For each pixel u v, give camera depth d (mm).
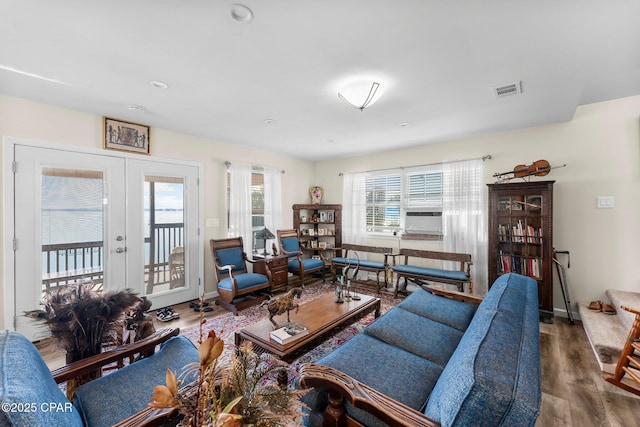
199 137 3967
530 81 2270
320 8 1453
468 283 3820
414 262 4586
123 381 1349
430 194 4406
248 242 4445
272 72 2127
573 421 1665
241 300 3688
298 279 5094
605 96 2920
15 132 2568
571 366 2229
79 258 2953
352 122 3301
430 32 1654
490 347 1007
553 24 1572
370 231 5133
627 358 1878
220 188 4223
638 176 2934
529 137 3508
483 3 1416
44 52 1852
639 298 2709
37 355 1122
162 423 1007
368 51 1852
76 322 1479
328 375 1219
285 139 4094
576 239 3225
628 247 2977
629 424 1635
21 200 2615
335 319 2260
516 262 3332
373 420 1132
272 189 4910
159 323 3096
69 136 2867
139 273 3389
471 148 3969
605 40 1719
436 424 929
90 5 1419
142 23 1568
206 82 2291
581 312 2893
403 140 4137
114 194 3184
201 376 712
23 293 2627
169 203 3664
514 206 3354
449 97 2584
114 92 2477
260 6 1438
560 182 3311
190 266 3869
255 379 871
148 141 3443
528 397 775
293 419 852
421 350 1685
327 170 5777
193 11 1474
